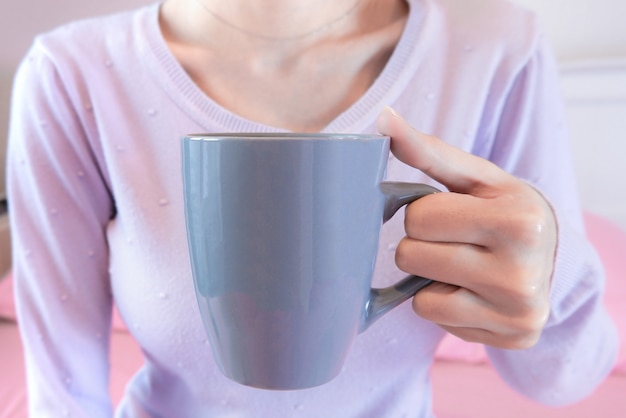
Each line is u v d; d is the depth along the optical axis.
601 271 0.35
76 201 0.43
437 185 0.40
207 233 0.24
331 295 0.25
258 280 0.24
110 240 0.44
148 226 0.40
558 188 0.43
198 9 0.40
